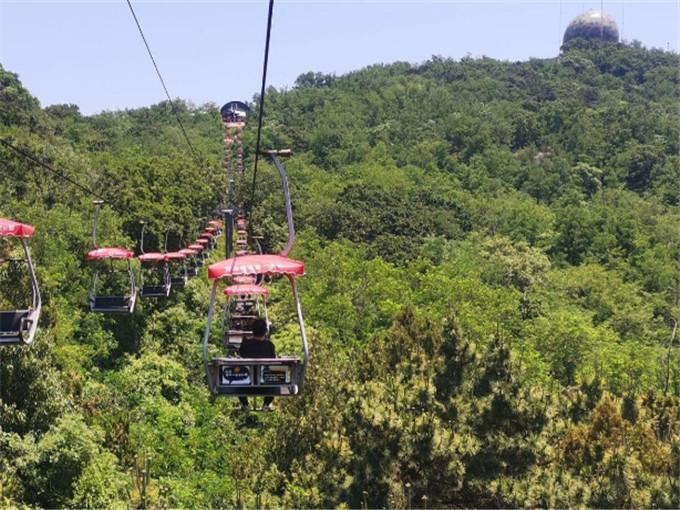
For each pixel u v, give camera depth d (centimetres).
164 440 2991
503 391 2311
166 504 2309
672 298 6906
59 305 3650
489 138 12425
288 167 10000
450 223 7694
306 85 17538
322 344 3186
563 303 6184
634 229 7969
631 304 6494
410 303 4541
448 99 14650
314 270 5234
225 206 5791
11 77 8100
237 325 2028
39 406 2217
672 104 14488
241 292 1950
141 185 5338
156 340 4150
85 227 4172
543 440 2252
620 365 4491
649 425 2412
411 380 2466
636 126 12225
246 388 1283
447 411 2331
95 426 2559
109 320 3997
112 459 2470
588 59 17112
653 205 9300
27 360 2214
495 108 13975
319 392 2630
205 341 1280
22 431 2181
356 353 3192
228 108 7362
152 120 12975
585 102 14662
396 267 6012
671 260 7419
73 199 4556
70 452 2161
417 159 11488
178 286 3925
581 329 4819
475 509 2211
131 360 3744
